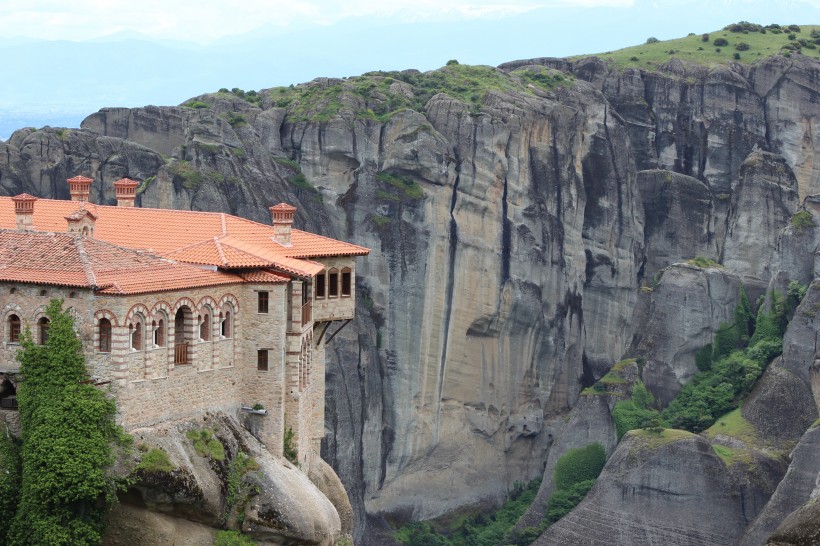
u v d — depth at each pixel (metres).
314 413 119.25
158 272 101.19
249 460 104.25
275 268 107.19
